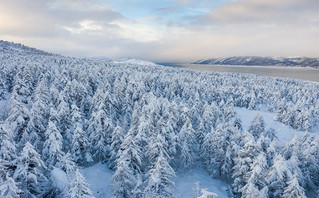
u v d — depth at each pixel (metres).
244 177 20.53
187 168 28.70
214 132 28.52
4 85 50.62
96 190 22.97
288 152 25.80
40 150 23.47
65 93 38.28
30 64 60.41
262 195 17.27
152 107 34.84
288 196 16.88
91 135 27.17
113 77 67.88
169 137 27.22
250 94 74.75
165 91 66.12
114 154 25.25
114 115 37.22
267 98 78.38
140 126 26.47
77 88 41.75
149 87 65.88
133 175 20.53
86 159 25.56
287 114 56.34
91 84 54.59
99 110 28.17
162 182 17.44
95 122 27.27
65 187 14.69
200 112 44.47
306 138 29.31
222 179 28.30
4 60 78.75
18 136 23.23
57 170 16.62
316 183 24.00
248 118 60.47
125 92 48.53
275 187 18.34
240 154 22.39
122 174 19.16
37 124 23.72
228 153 25.45
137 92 48.44
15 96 31.53
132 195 18.72
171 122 29.78
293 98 81.25
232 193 24.02
